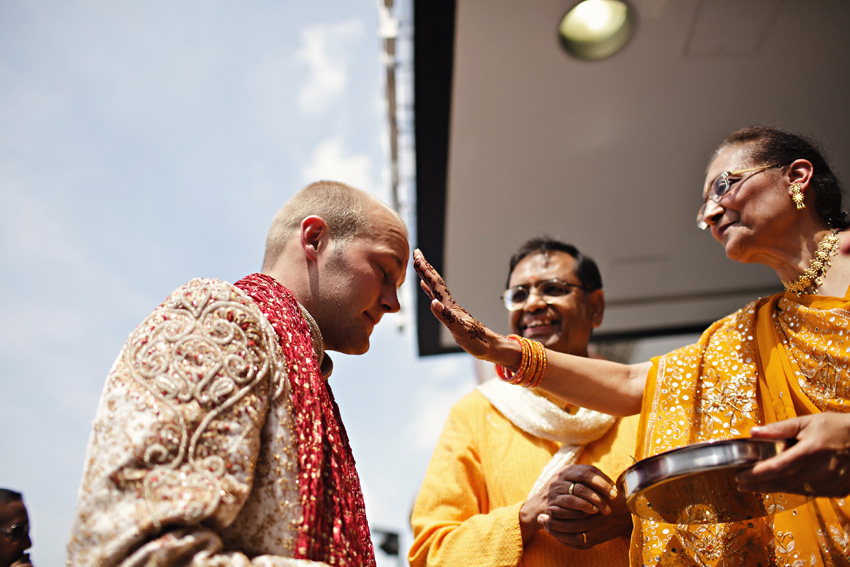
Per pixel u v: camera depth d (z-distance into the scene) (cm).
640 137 541
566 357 259
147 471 150
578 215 603
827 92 512
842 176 259
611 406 261
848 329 218
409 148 618
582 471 240
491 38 461
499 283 657
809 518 211
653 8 450
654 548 229
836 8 447
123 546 143
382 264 219
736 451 173
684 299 679
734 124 537
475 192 576
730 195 245
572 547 248
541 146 543
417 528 277
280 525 163
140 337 167
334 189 226
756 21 459
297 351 183
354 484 200
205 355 165
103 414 157
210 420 158
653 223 610
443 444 301
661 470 181
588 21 454
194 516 147
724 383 240
